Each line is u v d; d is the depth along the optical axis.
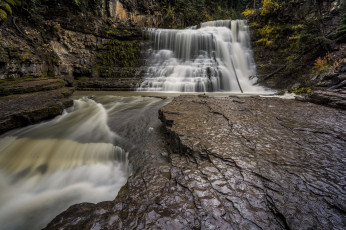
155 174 2.32
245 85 14.22
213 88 13.09
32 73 10.55
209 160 2.45
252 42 16.61
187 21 24.45
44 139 4.73
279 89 13.23
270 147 2.73
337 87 7.99
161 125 5.11
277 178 2.00
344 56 10.08
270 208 1.61
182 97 6.95
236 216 1.54
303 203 1.64
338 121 3.99
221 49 16.48
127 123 5.52
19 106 5.66
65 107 6.85
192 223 1.49
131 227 1.48
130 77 15.09
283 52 14.73
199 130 3.42
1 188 3.36
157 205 1.72
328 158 2.41
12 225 2.79
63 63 13.59
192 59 16.92
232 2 32.84
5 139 4.69
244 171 2.15
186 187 1.95
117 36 16.58
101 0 15.75
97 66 15.49
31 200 3.16
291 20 15.13
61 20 13.58
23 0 11.22
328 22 13.32
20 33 10.68
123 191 2.03
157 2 22.06
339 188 1.82
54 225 1.53
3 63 8.67
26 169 3.83
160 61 16.98
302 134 3.23
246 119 4.09
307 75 11.56
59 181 3.59
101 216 1.61
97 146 4.38
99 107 7.59
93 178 3.65
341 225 1.42
